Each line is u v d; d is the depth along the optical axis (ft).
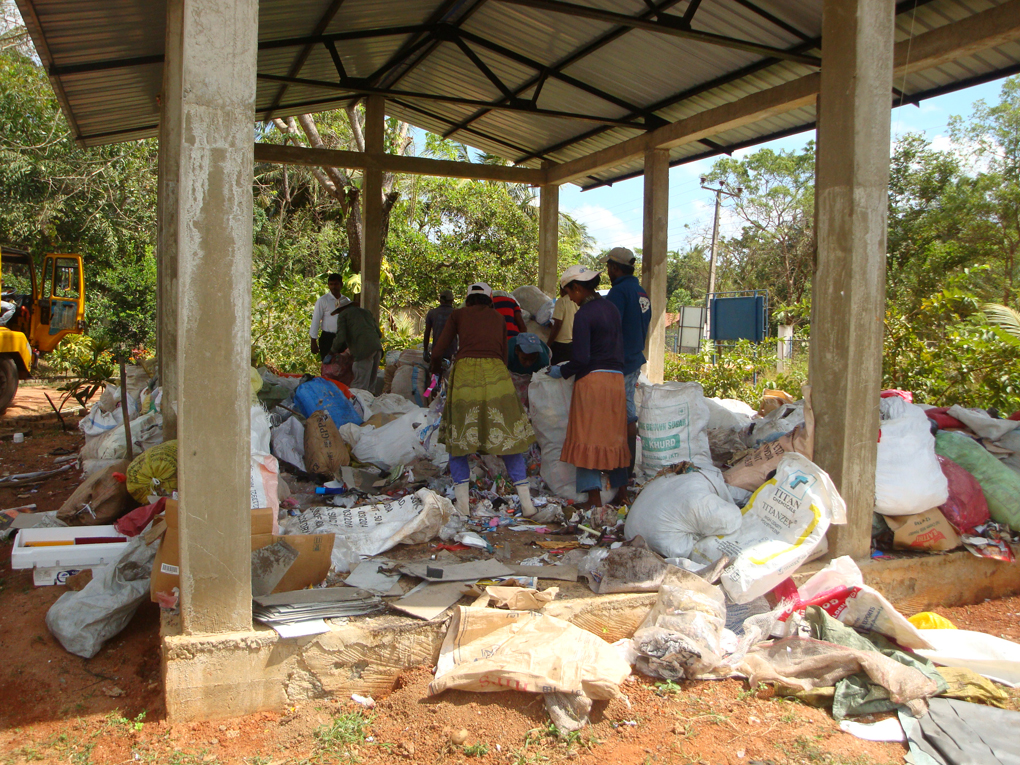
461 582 12.01
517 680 9.87
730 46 21.80
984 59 21.44
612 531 14.99
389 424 19.40
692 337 59.72
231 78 9.29
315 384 20.70
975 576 14.57
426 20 27.45
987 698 10.60
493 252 77.00
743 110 25.40
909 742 9.59
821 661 10.82
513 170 37.42
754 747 9.45
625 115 31.60
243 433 9.75
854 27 12.45
